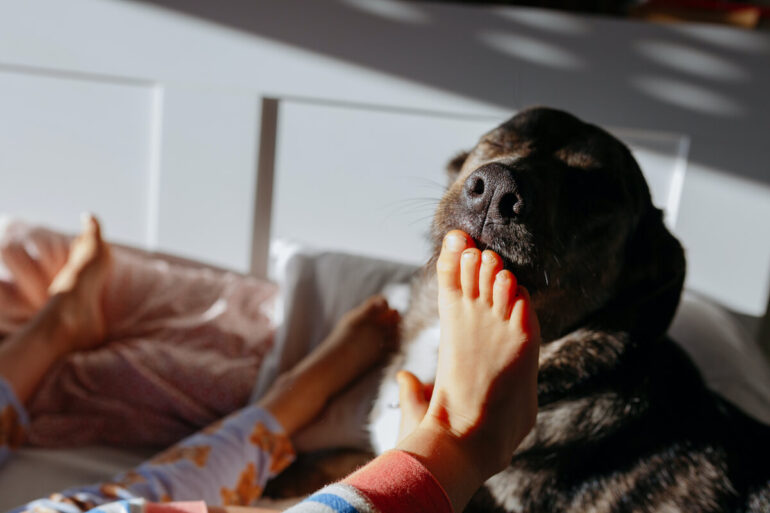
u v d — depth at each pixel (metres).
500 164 0.76
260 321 1.44
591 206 0.84
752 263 1.38
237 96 1.56
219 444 1.03
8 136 1.71
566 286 0.85
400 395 0.74
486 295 0.63
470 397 0.63
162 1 1.54
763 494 0.84
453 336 0.64
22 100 1.67
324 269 1.39
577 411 0.91
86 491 0.91
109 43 1.58
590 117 1.41
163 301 1.47
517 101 1.43
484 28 1.42
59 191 1.72
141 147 1.65
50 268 1.50
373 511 0.53
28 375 1.22
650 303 0.94
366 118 1.51
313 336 1.33
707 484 0.85
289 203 1.60
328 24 1.48
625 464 0.87
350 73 1.50
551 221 0.77
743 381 1.15
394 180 1.53
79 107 1.65
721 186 1.37
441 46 1.44
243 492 1.03
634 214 0.91
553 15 1.38
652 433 0.89
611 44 1.36
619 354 0.93
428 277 0.99
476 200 0.74
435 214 0.83
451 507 0.57
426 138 1.49
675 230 1.41
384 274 1.34
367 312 1.22
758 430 0.95
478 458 0.61
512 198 0.72
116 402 1.24
